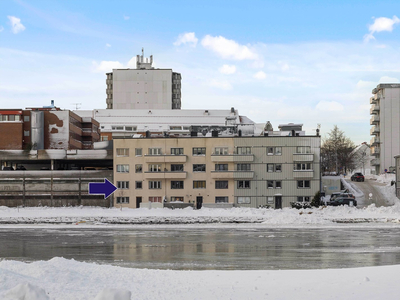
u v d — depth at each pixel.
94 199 89.81
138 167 90.12
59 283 18.91
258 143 88.50
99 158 91.69
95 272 22.14
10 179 90.25
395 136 148.00
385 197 95.00
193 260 32.88
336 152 140.75
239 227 59.44
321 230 54.78
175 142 90.19
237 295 17.11
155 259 33.59
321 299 15.88
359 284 18.08
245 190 88.06
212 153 89.12
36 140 111.62
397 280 18.81
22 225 64.94
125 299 13.01
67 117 114.44
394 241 43.66
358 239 45.41
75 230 57.78
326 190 102.00
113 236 50.41
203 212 75.19
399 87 148.75
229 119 146.38
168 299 16.59
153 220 68.19
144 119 182.00
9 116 110.56
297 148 87.88
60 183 90.25
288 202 87.25
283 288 18.17
